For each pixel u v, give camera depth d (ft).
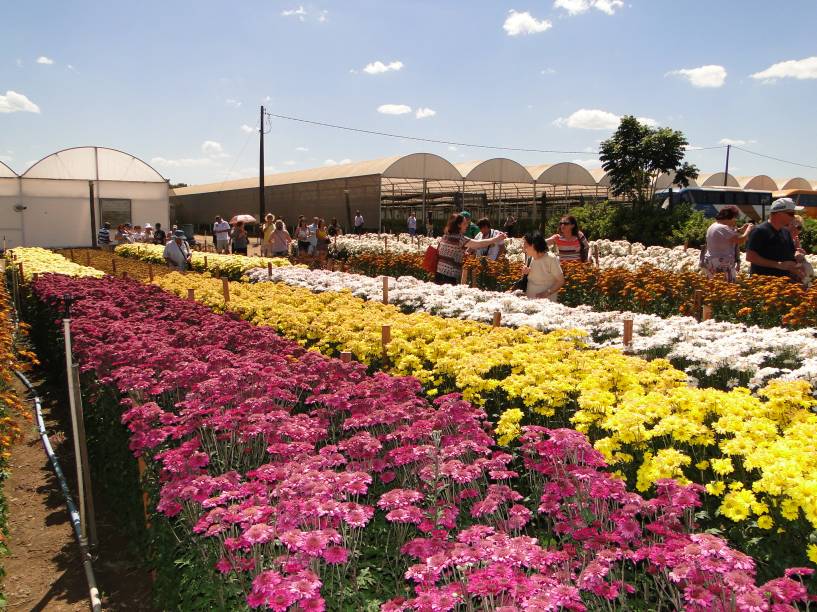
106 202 120.67
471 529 9.43
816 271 45.47
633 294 35.14
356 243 94.07
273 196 164.66
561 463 11.46
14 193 114.01
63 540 17.74
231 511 10.38
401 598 8.91
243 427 13.61
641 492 11.97
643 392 14.74
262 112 115.96
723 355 18.11
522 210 162.50
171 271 54.44
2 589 15.07
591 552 9.75
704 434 11.92
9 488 20.89
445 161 128.77
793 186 188.96
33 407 28.32
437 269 37.11
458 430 13.48
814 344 18.86
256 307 31.48
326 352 24.81
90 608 14.69
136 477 15.83
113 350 19.88
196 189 222.07
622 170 116.06
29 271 50.88
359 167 135.64
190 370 17.49
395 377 16.99
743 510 9.66
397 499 10.18
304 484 10.57
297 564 8.99
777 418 12.92
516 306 28.40
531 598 7.61
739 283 32.19
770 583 7.63
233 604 10.46
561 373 16.43
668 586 9.48
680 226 93.40
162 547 12.87
